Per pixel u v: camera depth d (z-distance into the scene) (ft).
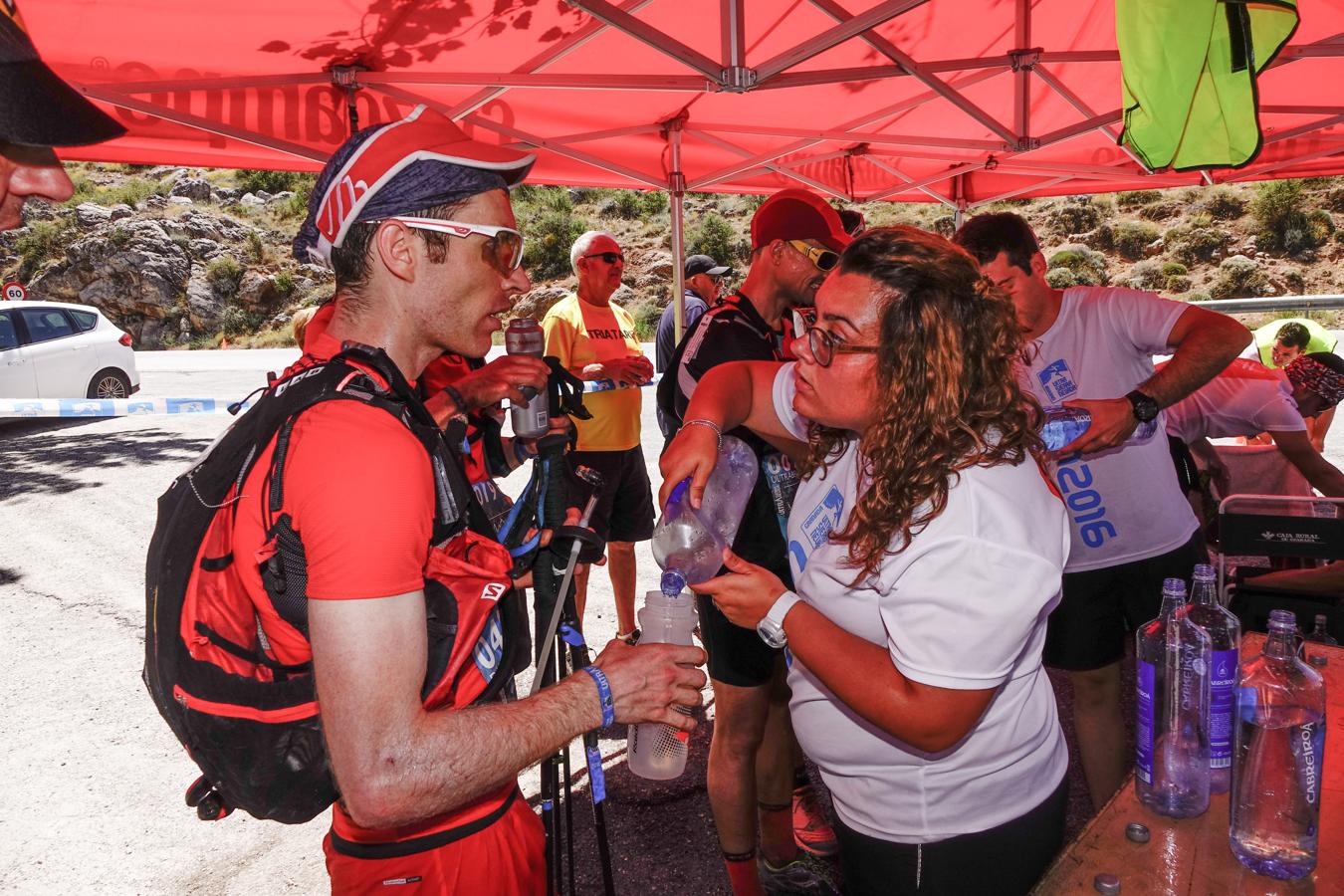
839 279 4.62
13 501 27.17
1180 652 4.80
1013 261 8.42
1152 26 6.70
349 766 3.55
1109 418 7.59
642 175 16.22
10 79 2.67
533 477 5.52
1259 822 4.30
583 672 4.36
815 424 5.65
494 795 4.81
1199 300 86.58
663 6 11.13
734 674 7.63
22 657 15.23
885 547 4.38
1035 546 4.25
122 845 10.14
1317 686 4.42
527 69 11.39
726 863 8.59
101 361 42.39
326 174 4.29
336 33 9.77
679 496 5.88
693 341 8.59
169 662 3.91
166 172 117.50
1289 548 8.80
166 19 9.04
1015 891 5.11
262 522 3.78
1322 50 11.23
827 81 11.69
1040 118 17.66
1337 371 12.69
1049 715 5.23
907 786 5.00
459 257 4.33
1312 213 95.14
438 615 4.05
